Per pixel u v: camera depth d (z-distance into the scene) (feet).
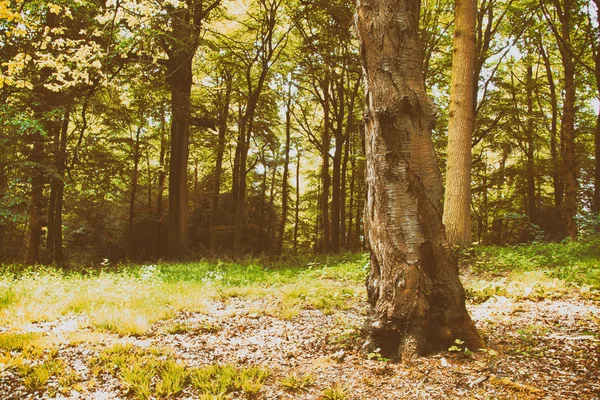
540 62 78.79
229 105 88.63
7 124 40.40
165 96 60.08
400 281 14.44
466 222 36.29
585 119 75.77
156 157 96.43
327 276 35.55
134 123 58.59
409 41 15.08
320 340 17.61
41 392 13.01
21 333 18.17
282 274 39.24
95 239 80.94
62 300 24.59
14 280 30.83
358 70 57.62
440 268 14.64
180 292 27.89
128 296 25.30
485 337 15.74
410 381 12.68
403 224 14.56
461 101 36.24
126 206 88.38
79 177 58.29
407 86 14.83
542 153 96.02
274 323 20.98
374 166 15.11
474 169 84.74
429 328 14.35
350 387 12.74
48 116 43.86
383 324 14.60
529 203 78.54
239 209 74.84
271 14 70.23
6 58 39.27
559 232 72.13
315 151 114.11
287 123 100.48
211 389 13.03
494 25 68.28
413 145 14.76
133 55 44.45
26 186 45.32
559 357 13.83
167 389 12.96
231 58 73.82
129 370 14.08
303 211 140.05
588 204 75.20
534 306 20.56
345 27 55.11
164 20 34.99
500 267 31.35
